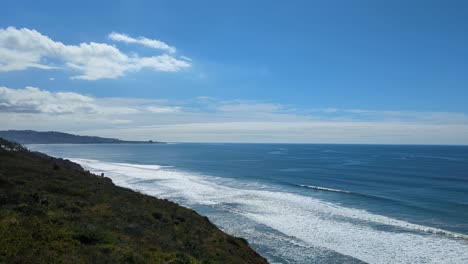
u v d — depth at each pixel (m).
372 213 40.75
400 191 58.31
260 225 34.84
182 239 18.72
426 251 27.23
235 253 20.06
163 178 76.00
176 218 24.59
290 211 41.53
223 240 22.19
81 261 10.88
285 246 28.62
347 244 29.09
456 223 36.09
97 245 12.91
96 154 189.75
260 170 96.88
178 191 56.59
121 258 12.05
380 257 26.12
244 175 83.31
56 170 37.34
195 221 26.36
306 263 25.17
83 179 35.78
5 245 10.90
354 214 40.00
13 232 12.20
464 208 43.50
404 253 26.86
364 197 51.31
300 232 32.50
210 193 54.62
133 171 93.25
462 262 24.98
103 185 34.09
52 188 24.81
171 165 116.69
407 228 33.78
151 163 126.62
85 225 15.29
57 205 18.86
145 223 20.02
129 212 21.62
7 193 18.22
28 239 11.78
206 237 21.72
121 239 14.70
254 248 28.09
